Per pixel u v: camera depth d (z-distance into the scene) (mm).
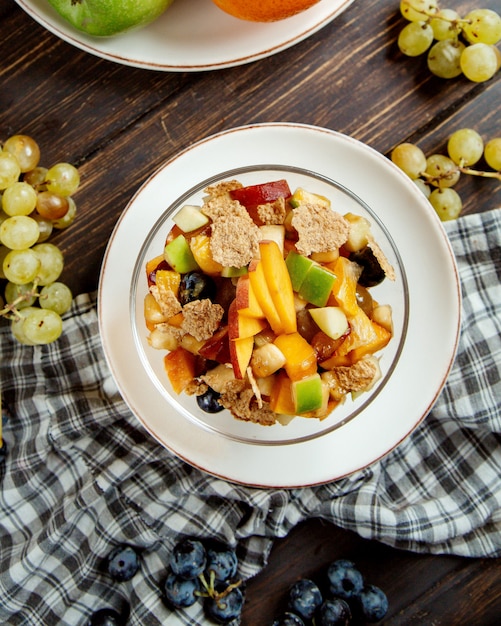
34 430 554
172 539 562
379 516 554
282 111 550
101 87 546
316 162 510
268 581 578
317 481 519
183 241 450
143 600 562
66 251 554
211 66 516
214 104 549
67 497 562
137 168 552
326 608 558
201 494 559
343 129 553
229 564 556
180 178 506
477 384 552
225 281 456
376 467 562
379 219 488
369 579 579
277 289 431
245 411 458
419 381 514
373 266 457
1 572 558
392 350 483
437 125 554
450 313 508
